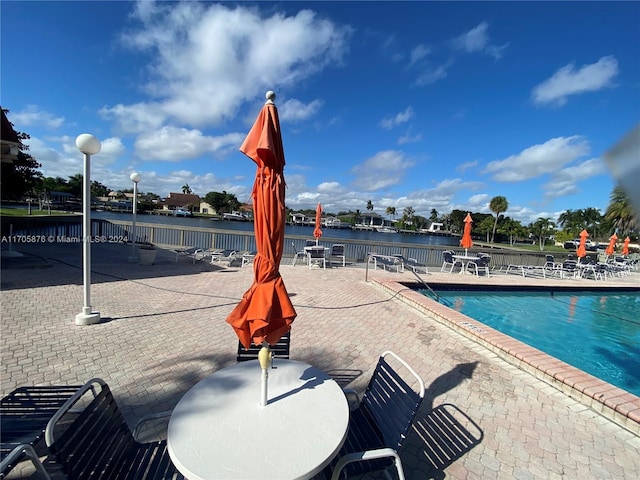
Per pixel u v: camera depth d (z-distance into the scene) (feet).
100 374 12.57
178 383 12.23
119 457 6.85
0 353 13.74
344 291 29.07
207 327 18.13
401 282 34.22
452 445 9.76
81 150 16.61
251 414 7.14
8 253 32.50
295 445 6.27
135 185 36.06
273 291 7.32
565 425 11.00
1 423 7.59
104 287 25.09
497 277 43.21
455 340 18.33
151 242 49.37
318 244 46.32
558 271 50.57
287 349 11.28
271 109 7.54
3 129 14.38
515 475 8.72
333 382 8.63
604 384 12.78
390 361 15.33
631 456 9.67
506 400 12.38
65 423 9.44
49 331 16.24
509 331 26.48
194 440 6.27
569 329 27.25
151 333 16.81
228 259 41.24
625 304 37.04
